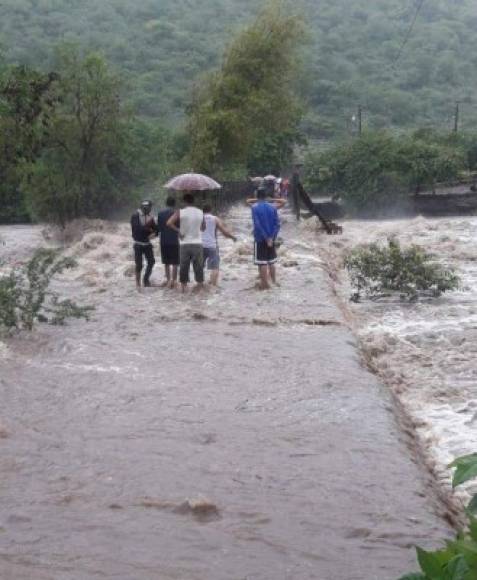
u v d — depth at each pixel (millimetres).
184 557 6301
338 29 93125
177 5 118562
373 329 16156
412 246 19812
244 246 24047
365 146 50594
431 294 19531
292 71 36906
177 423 9414
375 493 7488
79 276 21312
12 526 6832
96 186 34531
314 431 9172
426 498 7430
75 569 6102
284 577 6000
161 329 14344
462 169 56375
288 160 62875
